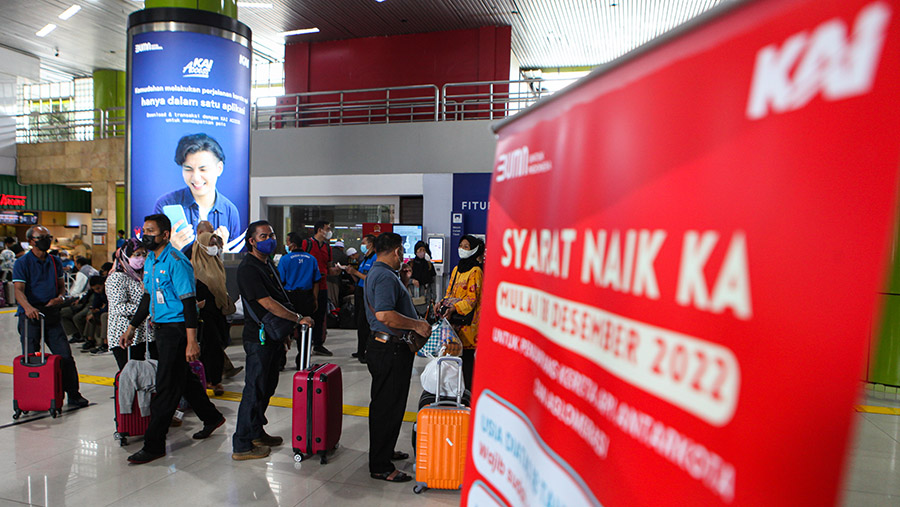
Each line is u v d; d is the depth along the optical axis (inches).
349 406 209.6
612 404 35.1
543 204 46.6
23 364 191.2
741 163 25.9
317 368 159.0
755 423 24.5
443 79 649.6
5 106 712.4
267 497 134.8
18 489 137.9
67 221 830.5
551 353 43.9
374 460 144.3
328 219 491.2
